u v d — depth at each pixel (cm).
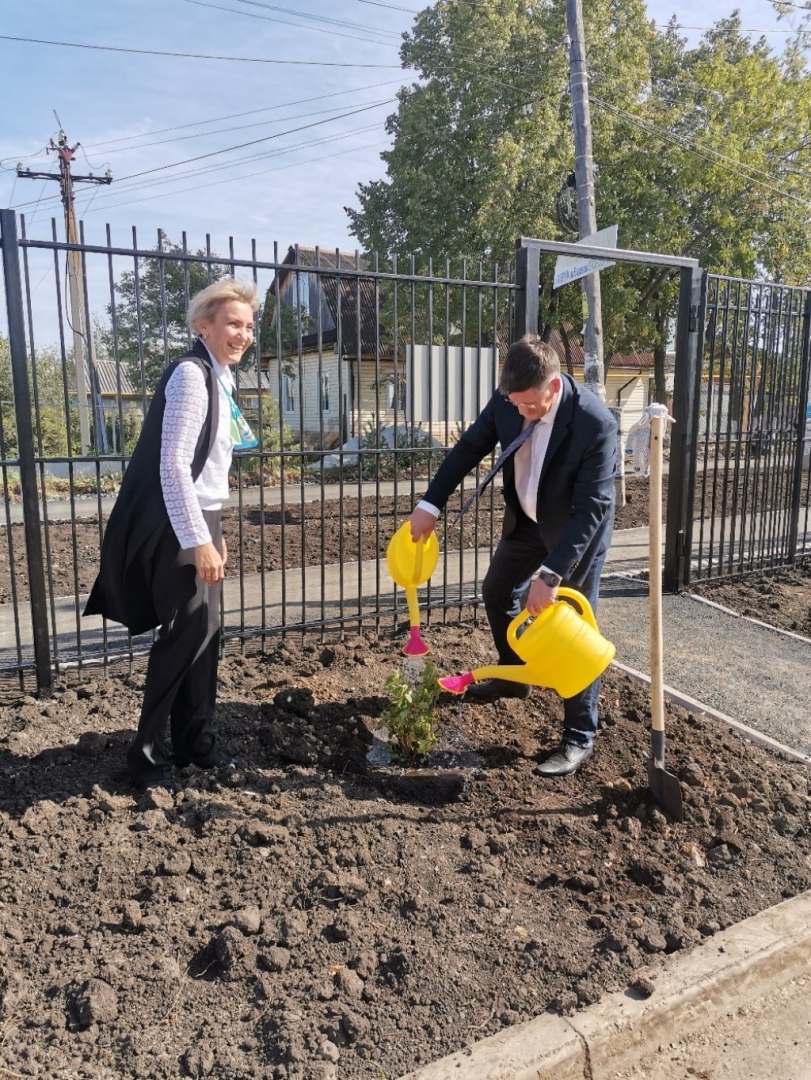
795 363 712
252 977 234
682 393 625
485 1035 221
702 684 467
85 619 570
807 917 275
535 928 262
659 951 256
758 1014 248
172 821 304
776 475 730
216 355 305
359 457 485
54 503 1062
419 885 278
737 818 326
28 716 384
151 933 248
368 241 2230
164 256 403
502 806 326
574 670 308
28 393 386
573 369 2439
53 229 375
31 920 252
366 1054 213
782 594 662
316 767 351
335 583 670
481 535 838
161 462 285
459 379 509
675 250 2167
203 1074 204
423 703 351
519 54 1997
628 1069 226
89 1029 214
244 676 443
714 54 2241
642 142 2103
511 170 1883
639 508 1159
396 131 2186
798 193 2247
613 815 323
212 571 290
